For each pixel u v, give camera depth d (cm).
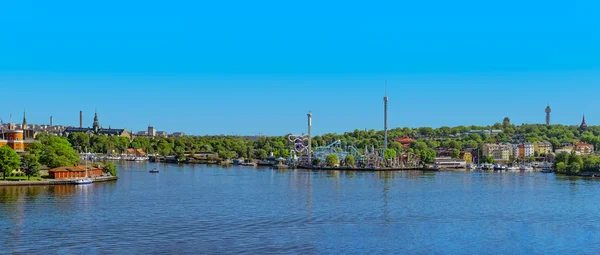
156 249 16538
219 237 18050
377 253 16550
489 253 16750
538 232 19400
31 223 19500
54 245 16762
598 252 17012
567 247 17512
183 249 16600
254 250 16612
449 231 19375
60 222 19762
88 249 16412
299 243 17462
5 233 18050
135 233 18375
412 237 18425
